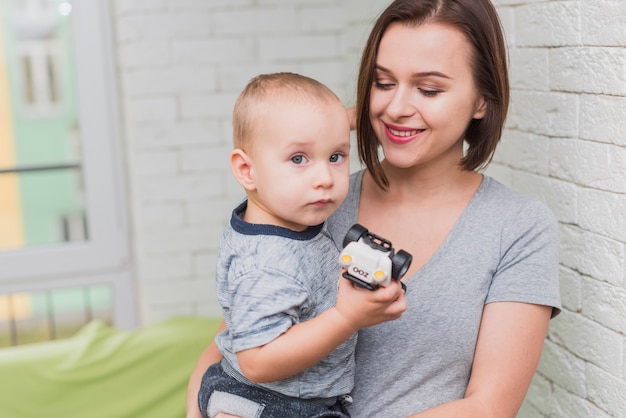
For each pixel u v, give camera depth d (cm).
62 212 255
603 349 136
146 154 242
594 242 136
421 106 112
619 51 126
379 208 124
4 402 208
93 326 224
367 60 117
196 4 239
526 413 162
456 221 118
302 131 103
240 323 101
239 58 244
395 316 98
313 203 104
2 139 247
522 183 156
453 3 111
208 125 245
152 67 239
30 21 243
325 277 108
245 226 107
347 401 114
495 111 118
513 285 112
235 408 109
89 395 213
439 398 114
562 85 141
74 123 251
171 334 221
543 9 145
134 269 261
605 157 131
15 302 253
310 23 248
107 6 245
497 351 110
